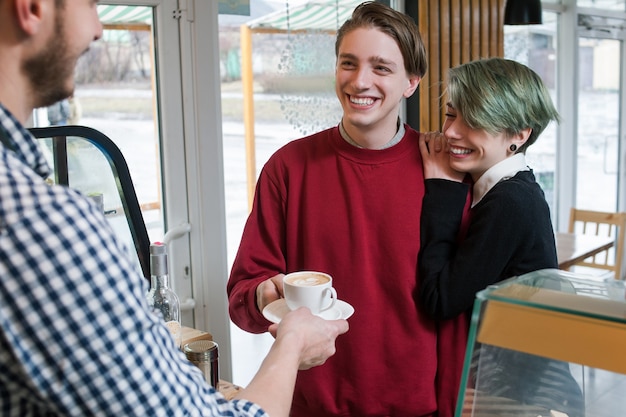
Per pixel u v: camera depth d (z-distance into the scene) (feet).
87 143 4.37
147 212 8.68
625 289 2.86
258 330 4.66
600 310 2.56
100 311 2.02
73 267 1.99
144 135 8.57
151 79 8.43
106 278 2.04
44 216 1.98
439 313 4.31
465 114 4.26
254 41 9.73
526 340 2.68
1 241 1.95
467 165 4.40
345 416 4.60
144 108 8.52
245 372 10.23
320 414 4.63
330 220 4.57
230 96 9.71
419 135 4.83
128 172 4.40
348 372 4.51
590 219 12.39
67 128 4.20
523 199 4.18
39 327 1.98
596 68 17.15
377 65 4.28
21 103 2.24
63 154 4.32
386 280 4.49
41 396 2.03
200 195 8.75
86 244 2.02
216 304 9.05
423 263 4.41
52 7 2.11
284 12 9.95
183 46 8.34
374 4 4.37
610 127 17.79
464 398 2.82
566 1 16.15
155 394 2.13
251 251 4.80
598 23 16.84
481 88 4.18
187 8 8.28
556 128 16.80
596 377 2.63
